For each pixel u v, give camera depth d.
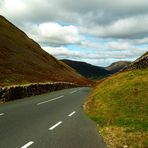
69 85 66.62
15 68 74.00
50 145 9.94
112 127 13.92
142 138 11.46
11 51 88.69
